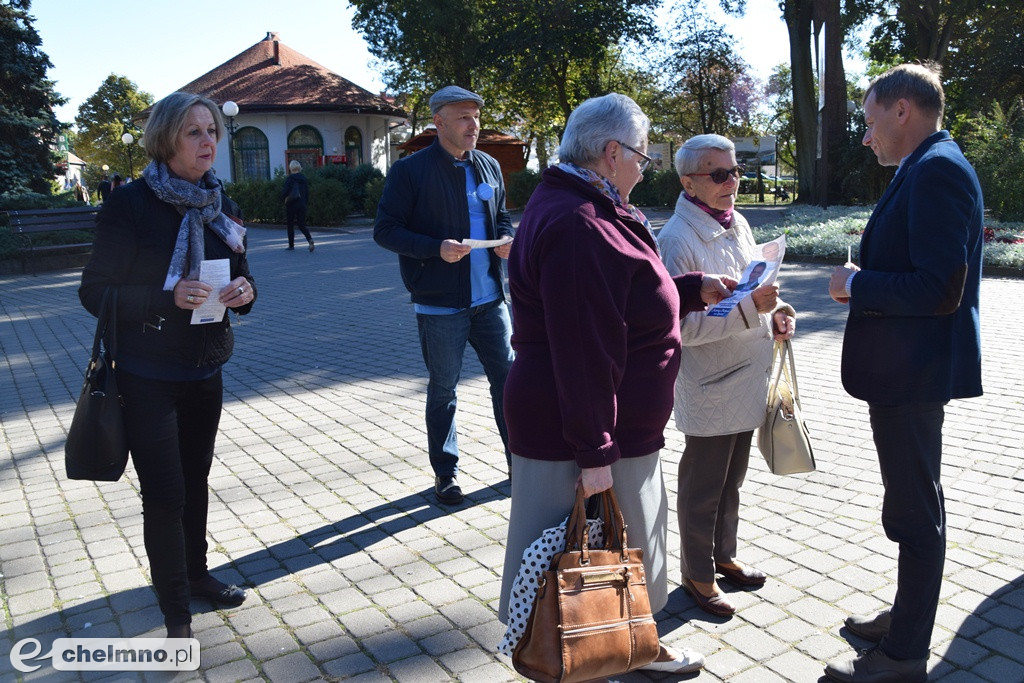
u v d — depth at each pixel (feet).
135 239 9.26
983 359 22.67
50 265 54.13
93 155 223.10
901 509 8.68
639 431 7.93
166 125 9.27
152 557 9.73
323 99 126.82
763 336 10.09
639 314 7.66
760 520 13.26
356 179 99.96
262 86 129.70
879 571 11.51
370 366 25.20
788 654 9.69
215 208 9.77
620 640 7.29
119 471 9.28
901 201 8.24
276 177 90.79
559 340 7.26
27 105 79.82
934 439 8.59
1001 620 10.17
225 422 19.69
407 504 14.42
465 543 12.85
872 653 9.09
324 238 72.49
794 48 88.17
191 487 10.77
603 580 7.37
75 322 33.96
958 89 101.50
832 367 22.75
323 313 34.99
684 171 10.02
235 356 27.14
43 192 81.41
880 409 8.63
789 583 11.28
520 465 7.97
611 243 7.34
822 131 79.36
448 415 14.56
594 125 7.70
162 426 9.50
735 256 10.17
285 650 10.02
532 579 7.55
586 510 7.89
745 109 128.36
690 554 10.48
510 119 132.05
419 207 14.25
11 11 78.02
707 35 115.34
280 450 17.48
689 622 10.43
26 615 10.98
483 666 9.62
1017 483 14.26
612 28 101.24
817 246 45.93
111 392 9.12
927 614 8.78
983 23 95.09
